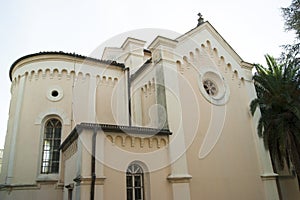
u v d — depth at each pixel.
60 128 16.92
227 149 13.80
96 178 9.30
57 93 17.34
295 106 14.86
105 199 9.35
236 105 15.48
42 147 16.12
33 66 17.62
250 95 16.38
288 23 14.89
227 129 14.35
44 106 16.86
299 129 15.09
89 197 9.07
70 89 17.69
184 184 11.28
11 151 15.51
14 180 15.01
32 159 15.51
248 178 13.78
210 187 12.26
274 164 16.75
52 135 16.70
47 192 14.81
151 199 10.38
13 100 17.62
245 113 15.70
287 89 15.84
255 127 15.52
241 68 16.86
